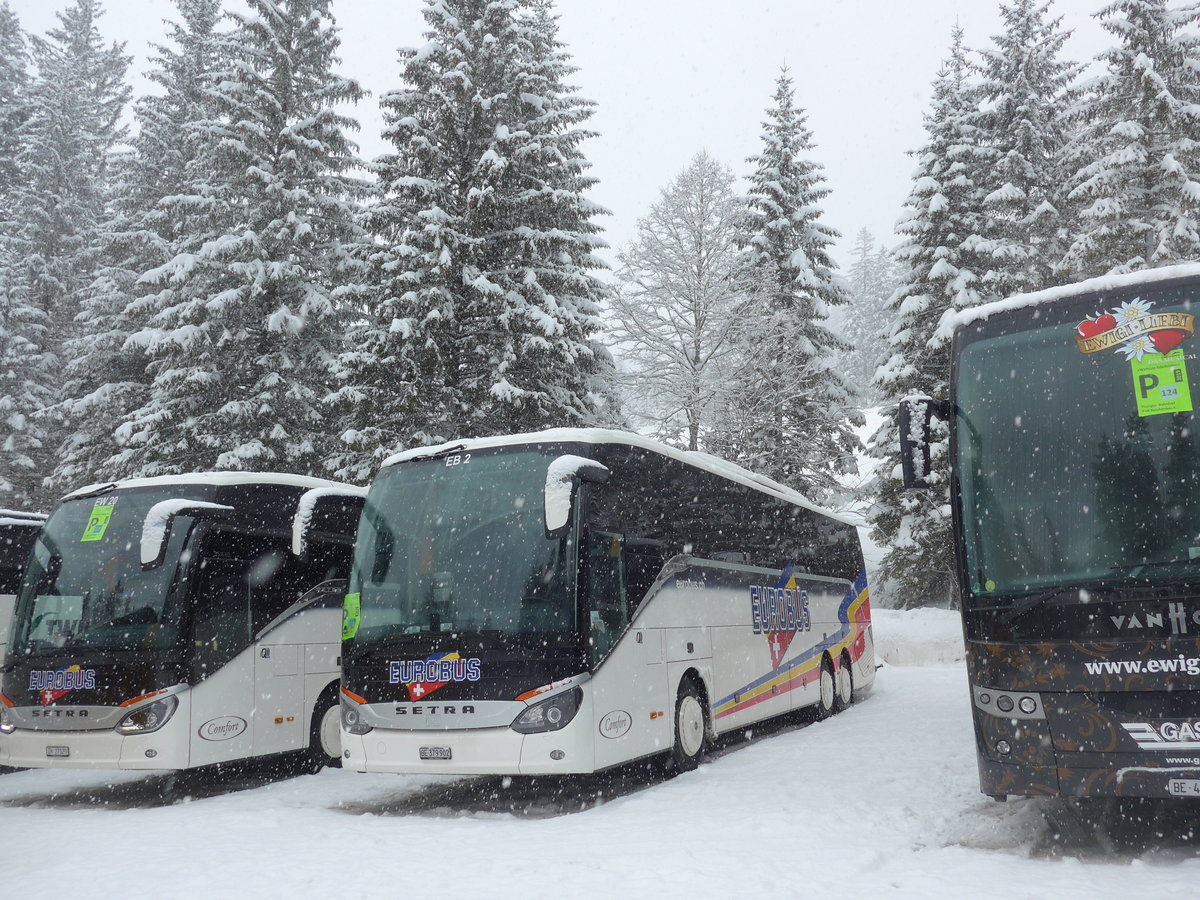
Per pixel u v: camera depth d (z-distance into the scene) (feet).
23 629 36.01
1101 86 94.22
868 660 63.98
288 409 87.10
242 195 92.32
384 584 31.48
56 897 20.84
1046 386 23.66
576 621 29.12
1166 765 19.97
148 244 109.81
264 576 38.17
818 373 107.96
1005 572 22.47
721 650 39.34
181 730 33.68
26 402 126.62
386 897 19.81
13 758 34.99
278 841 25.89
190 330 83.97
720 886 19.66
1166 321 22.93
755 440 104.17
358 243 86.53
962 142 103.35
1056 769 20.98
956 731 41.75
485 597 29.91
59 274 138.51
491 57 83.10
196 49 118.52
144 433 85.05
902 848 22.61
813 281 108.17
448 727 28.99
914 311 100.53
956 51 110.22
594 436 32.14
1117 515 21.80
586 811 29.12
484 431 80.53
